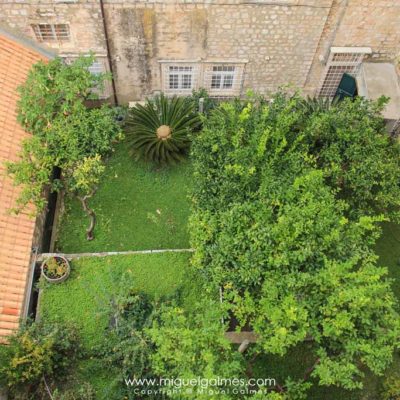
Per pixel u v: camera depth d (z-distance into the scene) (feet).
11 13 52.85
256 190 43.70
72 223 55.93
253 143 44.11
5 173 46.88
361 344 35.14
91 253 50.31
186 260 50.39
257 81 63.00
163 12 53.16
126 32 55.31
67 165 47.55
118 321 43.34
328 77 63.05
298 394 37.70
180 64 59.77
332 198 42.24
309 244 38.11
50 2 51.62
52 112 50.78
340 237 39.88
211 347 35.78
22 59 56.18
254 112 48.85
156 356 36.73
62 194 57.62
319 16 54.29
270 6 52.85
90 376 43.52
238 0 52.06
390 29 56.65
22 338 40.50
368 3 53.36
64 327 44.42
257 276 38.60
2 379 39.40
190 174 59.93
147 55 58.29
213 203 43.78
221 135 45.14
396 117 59.00
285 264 37.63
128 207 57.62
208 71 61.16
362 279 35.91
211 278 42.19
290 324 35.37
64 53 57.67
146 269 49.65
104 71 60.18
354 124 49.37
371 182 46.88
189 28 55.11
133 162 60.54
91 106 64.39
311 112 55.52
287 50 58.54
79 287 48.03
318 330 37.83
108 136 50.65
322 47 58.70
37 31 55.42
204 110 62.85
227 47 57.77
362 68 60.85
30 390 41.14
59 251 53.93
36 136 47.88
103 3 51.88
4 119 52.11
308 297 37.58
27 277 46.65
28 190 45.21
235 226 40.34
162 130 58.23
